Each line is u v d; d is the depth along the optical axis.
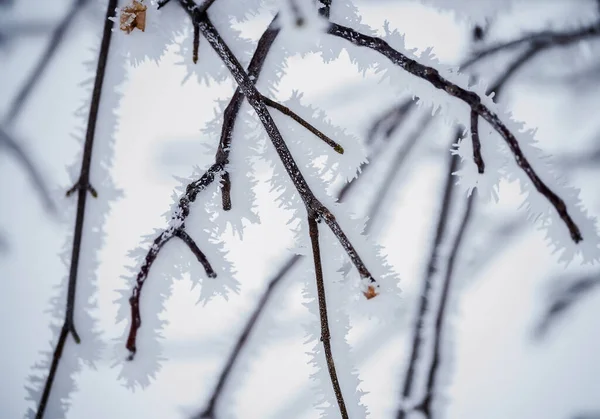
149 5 0.62
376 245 0.59
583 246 0.56
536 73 0.97
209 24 0.60
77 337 0.65
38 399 0.66
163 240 0.59
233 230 0.60
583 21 0.79
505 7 0.75
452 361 0.77
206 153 0.61
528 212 0.57
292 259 0.76
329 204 0.59
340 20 0.60
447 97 0.58
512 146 0.56
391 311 0.58
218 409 0.75
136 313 0.60
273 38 0.60
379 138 0.83
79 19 1.08
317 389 0.59
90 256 0.67
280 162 0.60
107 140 0.68
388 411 0.77
